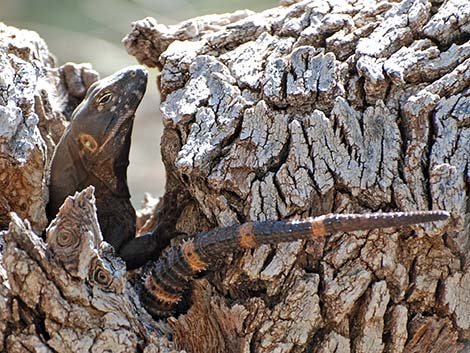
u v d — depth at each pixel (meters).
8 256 5.31
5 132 6.34
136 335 5.62
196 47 6.73
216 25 7.30
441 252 5.75
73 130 7.25
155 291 5.99
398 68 5.96
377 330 5.72
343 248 5.72
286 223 5.38
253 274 5.71
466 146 5.77
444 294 5.73
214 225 6.12
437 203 5.63
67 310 5.41
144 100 14.88
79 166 7.27
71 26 17.23
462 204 5.61
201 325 5.91
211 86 6.30
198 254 5.75
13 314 5.42
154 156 13.88
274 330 5.69
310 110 6.07
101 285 5.56
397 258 5.74
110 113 7.16
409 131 5.89
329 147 5.88
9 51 7.21
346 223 5.15
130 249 6.88
